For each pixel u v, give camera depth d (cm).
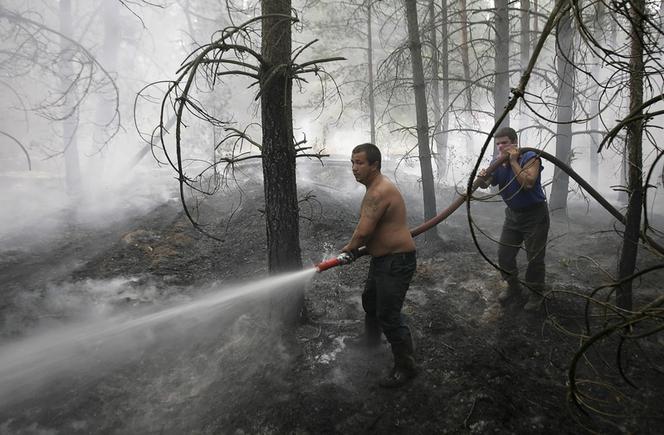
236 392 297
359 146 279
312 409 272
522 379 287
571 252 504
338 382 294
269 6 304
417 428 257
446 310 374
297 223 342
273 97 310
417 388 284
